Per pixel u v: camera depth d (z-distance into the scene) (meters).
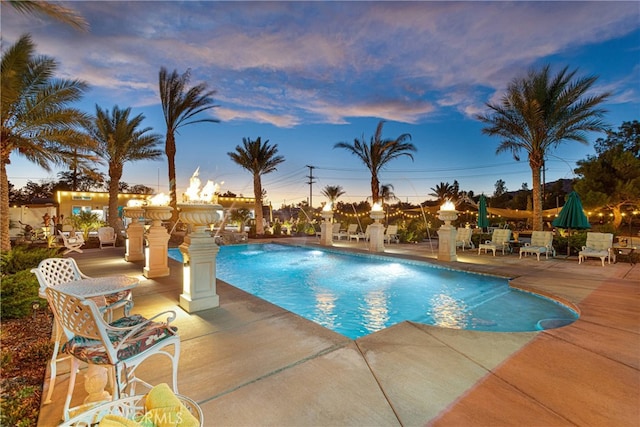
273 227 19.31
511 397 2.23
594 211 14.63
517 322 4.42
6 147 7.95
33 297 4.12
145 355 1.96
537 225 11.87
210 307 4.32
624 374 2.55
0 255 6.01
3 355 2.74
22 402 2.21
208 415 2.02
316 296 6.09
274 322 3.79
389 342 3.21
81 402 2.18
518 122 11.95
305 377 2.51
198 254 4.21
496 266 7.77
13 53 6.88
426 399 2.21
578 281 5.99
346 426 1.93
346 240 15.45
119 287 2.69
